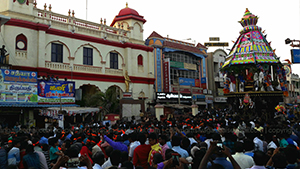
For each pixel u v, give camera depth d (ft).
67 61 82.02
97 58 90.79
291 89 188.34
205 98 129.18
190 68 126.52
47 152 23.02
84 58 87.04
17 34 70.59
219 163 14.93
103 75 90.12
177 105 93.45
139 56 104.78
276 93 68.54
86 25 89.04
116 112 89.20
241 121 40.32
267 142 26.22
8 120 65.62
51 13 79.36
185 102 116.98
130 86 97.81
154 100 104.01
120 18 104.53
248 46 73.46
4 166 19.20
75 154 15.55
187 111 98.53
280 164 13.71
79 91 76.38
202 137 28.43
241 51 74.02
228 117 57.47
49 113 61.16
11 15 70.95
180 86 118.11
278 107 68.18
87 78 85.87
